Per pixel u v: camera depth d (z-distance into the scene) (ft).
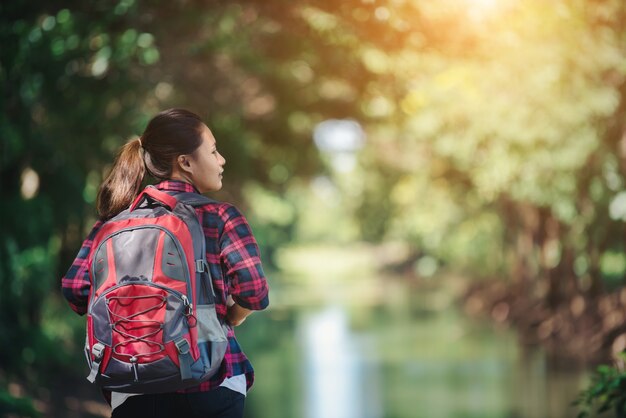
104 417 46.14
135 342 11.57
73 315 64.69
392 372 75.72
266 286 12.48
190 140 12.99
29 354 50.01
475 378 70.69
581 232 94.27
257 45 56.39
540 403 57.47
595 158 66.44
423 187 129.80
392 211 174.70
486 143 70.74
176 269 11.87
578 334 84.38
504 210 122.52
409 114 75.20
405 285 215.72
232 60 65.10
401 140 121.80
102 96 46.98
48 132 51.19
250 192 138.82
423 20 40.04
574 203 75.92
